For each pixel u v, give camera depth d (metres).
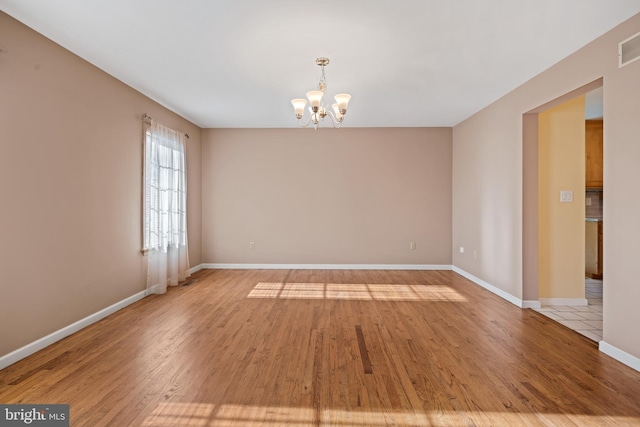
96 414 2.02
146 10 2.60
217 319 3.70
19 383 2.37
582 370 2.58
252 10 2.60
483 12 2.61
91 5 2.53
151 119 4.59
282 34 2.96
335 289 5.02
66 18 2.71
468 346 3.02
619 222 2.74
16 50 2.72
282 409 2.08
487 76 3.87
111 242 3.90
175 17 2.70
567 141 4.30
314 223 6.54
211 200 6.54
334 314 3.88
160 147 4.85
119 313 3.90
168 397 2.20
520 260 4.19
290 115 5.63
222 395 2.23
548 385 2.37
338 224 6.54
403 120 5.97
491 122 4.92
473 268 5.57
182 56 3.40
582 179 4.32
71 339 3.15
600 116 5.43
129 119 4.23
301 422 1.97
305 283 5.39
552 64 3.55
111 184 3.89
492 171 4.89
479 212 5.34
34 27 2.84
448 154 6.49
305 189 6.53
